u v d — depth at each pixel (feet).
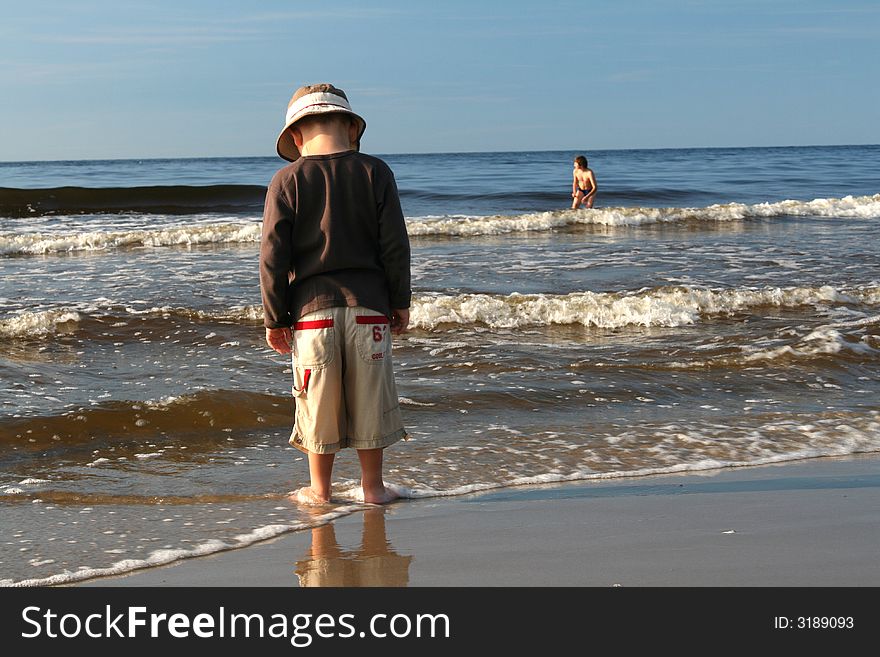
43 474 13.55
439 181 104.99
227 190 71.82
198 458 14.53
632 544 9.75
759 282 31.73
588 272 34.22
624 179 107.24
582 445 15.12
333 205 10.92
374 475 12.00
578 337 24.25
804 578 8.61
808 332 23.89
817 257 37.50
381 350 11.31
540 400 18.10
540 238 46.80
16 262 38.78
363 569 9.24
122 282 32.30
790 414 17.20
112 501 12.17
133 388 18.48
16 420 15.84
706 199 77.10
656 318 25.81
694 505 11.51
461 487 12.79
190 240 45.96
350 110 11.38
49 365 20.36
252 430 16.21
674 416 17.11
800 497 11.86
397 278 11.32
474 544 9.96
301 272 11.14
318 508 11.71
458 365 20.83
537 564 9.18
